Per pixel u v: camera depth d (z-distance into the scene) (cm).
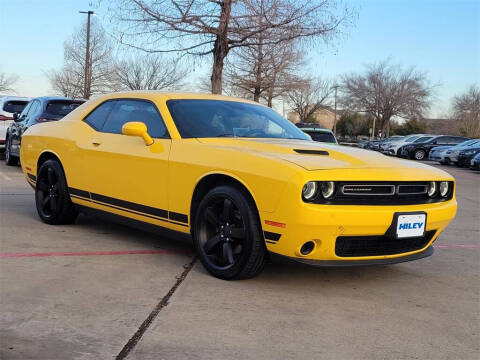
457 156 2466
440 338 307
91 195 511
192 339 287
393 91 5631
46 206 576
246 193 378
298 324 317
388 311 350
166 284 381
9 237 505
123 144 475
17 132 1173
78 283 374
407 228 375
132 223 477
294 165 356
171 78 3766
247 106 515
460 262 503
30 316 308
